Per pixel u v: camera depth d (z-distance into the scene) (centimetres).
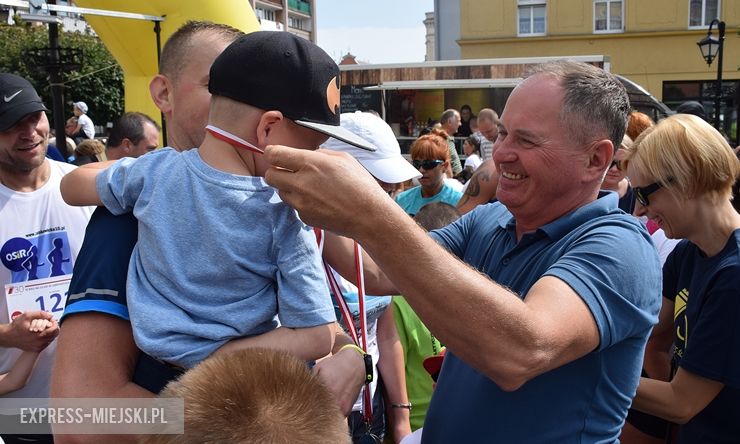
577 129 144
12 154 246
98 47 1683
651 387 192
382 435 238
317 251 123
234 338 116
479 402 146
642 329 136
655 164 195
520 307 113
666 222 199
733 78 2145
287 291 118
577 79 146
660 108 1233
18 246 250
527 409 138
